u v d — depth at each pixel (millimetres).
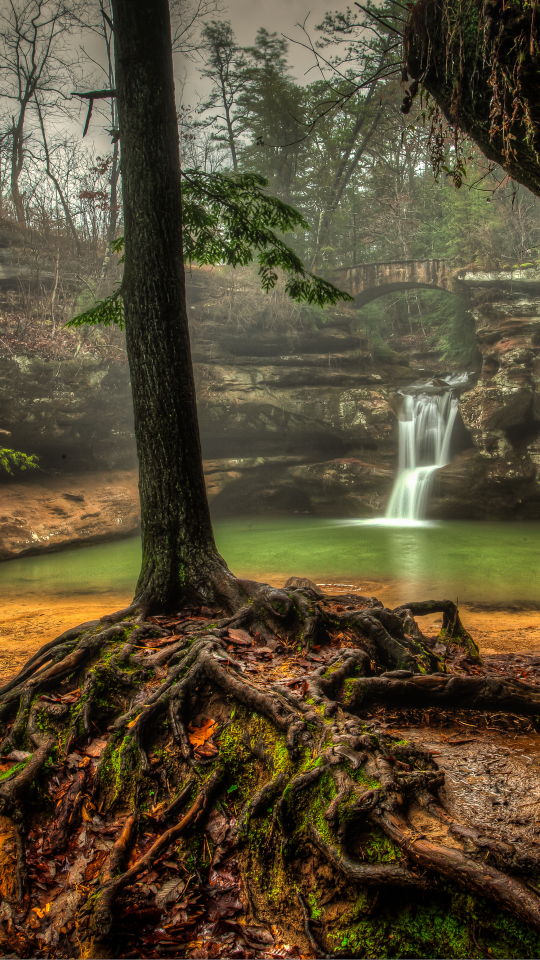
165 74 5695
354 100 23859
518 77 3277
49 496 16922
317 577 12117
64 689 4695
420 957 2605
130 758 3881
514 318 20297
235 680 4078
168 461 5738
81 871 3461
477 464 20125
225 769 3738
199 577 5699
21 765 4035
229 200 7895
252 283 22125
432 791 3246
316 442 23266
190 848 3420
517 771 3684
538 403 19375
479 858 2682
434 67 3926
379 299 33719
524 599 10344
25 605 10414
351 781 3162
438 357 29375
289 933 2955
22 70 21031
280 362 22297
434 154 4223
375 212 28969
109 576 12852
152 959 2887
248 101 23688
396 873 2732
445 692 4605
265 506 23406
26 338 16484
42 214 19406
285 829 3182
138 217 5660
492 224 22219
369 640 5148
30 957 2996
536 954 2420
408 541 16422
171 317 5730
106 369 17688
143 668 4539
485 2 3355
